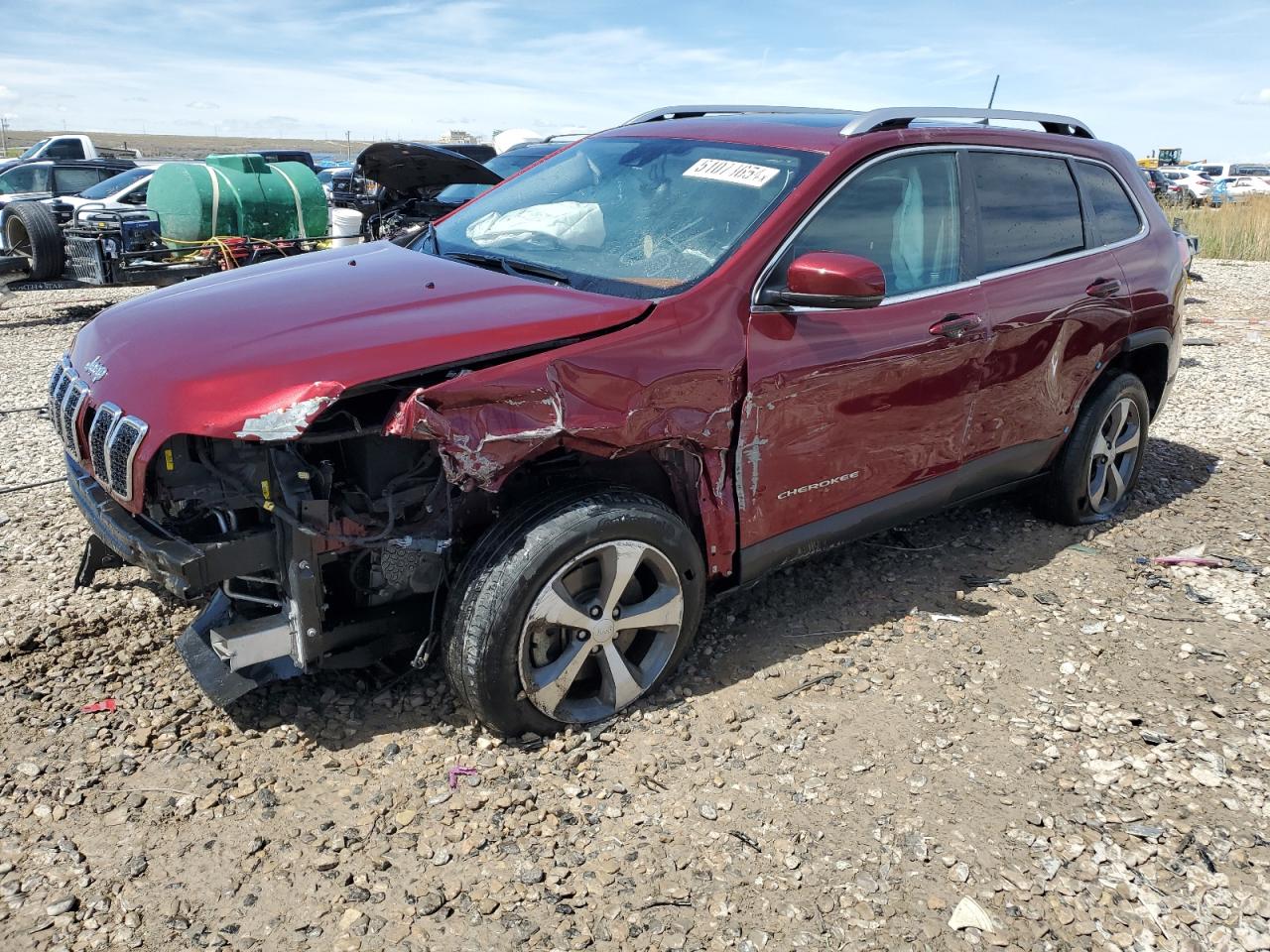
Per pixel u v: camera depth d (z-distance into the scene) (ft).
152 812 8.63
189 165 36.94
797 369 10.47
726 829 8.68
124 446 8.54
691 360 9.70
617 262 11.00
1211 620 13.07
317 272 11.05
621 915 7.69
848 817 8.91
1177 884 8.27
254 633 8.86
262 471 8.59
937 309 11.93
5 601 12.10
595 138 14.07
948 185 12.52
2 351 28.63
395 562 9.41
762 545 10.98
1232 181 139.95
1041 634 12.48
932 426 12.26
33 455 18.28
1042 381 13.75
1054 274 13.69
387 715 10.14
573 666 9.64
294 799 8.85
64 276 39.24
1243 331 35.73
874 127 11.82
